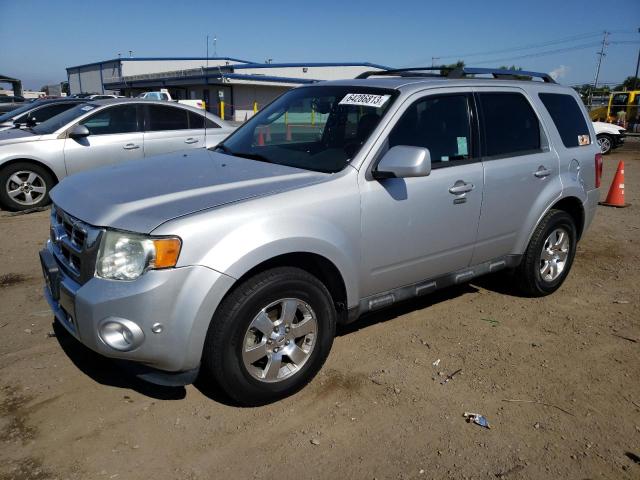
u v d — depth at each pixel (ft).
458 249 13.47
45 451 9.13
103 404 10.45
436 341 13.53
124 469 8.80
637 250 22.18
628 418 10.69
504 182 14.03
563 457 9.49
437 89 13.06
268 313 10.41
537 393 11.41
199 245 9.05
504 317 15.12
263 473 8.84
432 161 12.57
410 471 9.01
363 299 11.95
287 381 10.62
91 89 207.00
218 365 9.67
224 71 137.08
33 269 17.58
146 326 8.89
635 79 166.81
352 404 10.77
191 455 9.18
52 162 25.55
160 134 27.66
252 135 14.20
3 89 119.24
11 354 12.14
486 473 9.03
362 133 11.89
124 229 9.05
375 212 11.39
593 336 14.16
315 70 148.66
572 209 16.90
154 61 183.01
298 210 10.21
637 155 63.52
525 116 15.11
